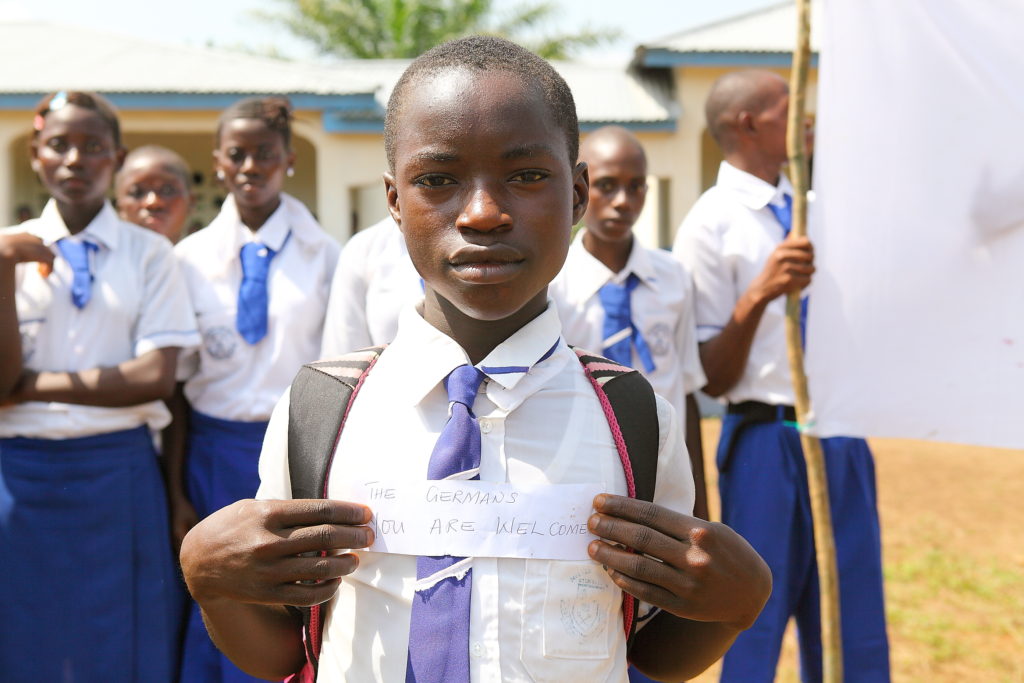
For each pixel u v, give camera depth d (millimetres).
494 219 1166
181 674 3070
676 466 1469
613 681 1303
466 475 1266
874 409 2439
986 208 2348
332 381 1405
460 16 18828
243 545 1189
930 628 4570
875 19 2428
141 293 3041
